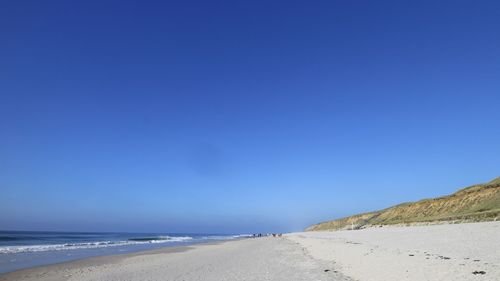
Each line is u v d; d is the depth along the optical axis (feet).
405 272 55.88
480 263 56.34
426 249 81.87
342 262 79.15
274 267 80.84
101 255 135.33
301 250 131.85
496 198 234.79
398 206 380.58
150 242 273.95
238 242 253.03
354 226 407.23
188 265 94.07
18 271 88.48
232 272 75.51
